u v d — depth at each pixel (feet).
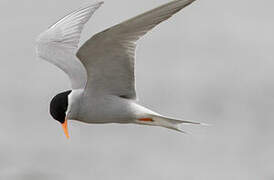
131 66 25.67
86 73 27.27
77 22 28.73
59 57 27.89
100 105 26.89
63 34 28.58
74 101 26.61
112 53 25.03
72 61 27.76
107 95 26.89
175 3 22.84
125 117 27.27
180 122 27.27
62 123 26.66
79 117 27.09
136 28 24.00
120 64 25.66
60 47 28.22
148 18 23.43
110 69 25.90
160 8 23.00
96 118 27.20
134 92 27.14
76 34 28.48
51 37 28.58
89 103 26.78
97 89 26.66
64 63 27.68
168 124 27.37
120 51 24.95
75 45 28.30
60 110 26.61
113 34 24.08
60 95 26.78
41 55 27.96
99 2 28.99
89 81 26.30
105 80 26.37
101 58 25.25
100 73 26.03
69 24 28.78
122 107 27.02
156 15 23.35
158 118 27.25
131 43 24.54
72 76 27.37
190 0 22.79
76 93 26.68
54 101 26.68
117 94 27.07
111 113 27.09
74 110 26.73
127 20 23.39
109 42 24.43
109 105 26.96
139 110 27.14
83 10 28.89
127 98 27.30
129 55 25.08
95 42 24.29
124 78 26.43
